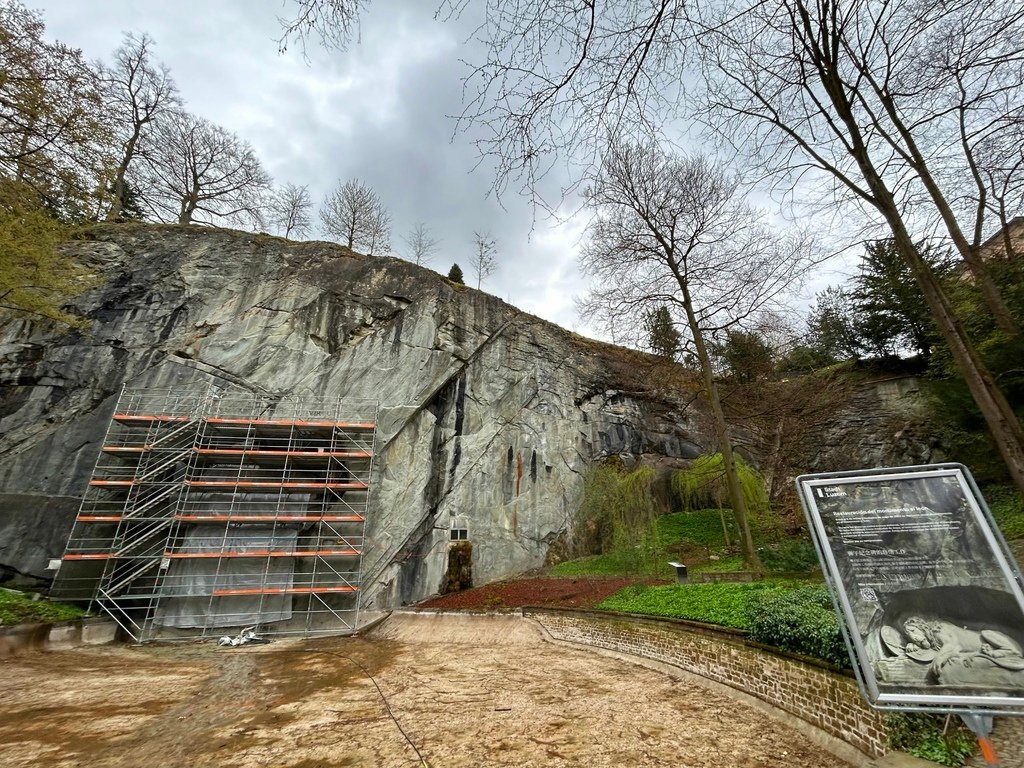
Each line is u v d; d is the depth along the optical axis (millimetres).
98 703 8336
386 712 7586
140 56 28891
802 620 6453
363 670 10883
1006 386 12703
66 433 18297
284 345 22641
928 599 3299
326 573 18234
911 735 4750
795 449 23250
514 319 26859
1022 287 12234
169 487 17672
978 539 3332
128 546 16078
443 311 25344
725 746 5801
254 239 25203
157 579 16172
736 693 7508
